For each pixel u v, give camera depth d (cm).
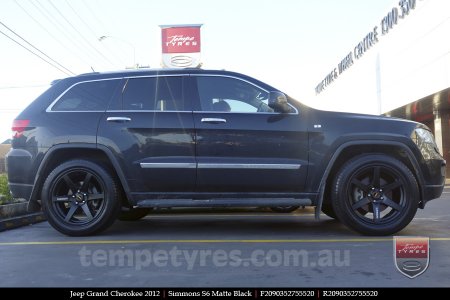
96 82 602
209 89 585
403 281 374
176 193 570
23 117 597
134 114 575
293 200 558
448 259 443
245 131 559
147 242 540
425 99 1869
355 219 557
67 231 577
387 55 2222
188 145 562
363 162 553
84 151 586
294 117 566
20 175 583
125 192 568
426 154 564
